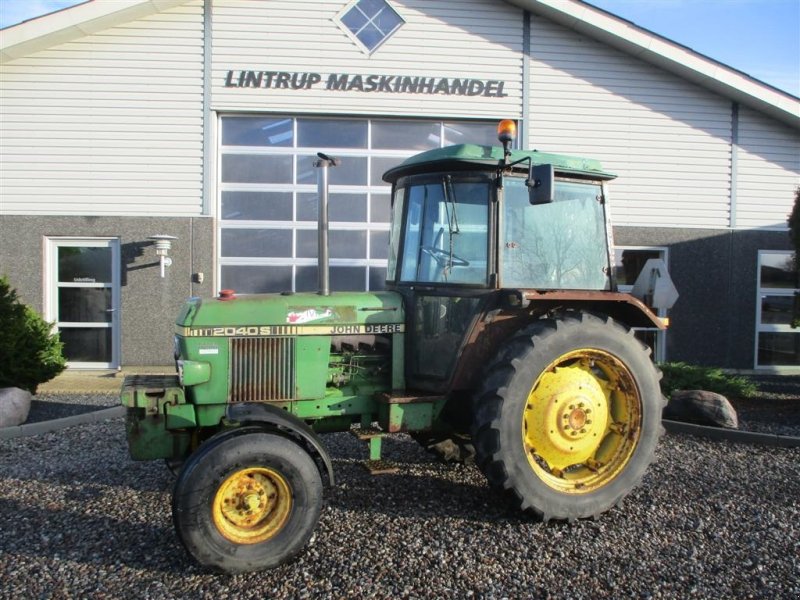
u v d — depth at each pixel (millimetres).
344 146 9742
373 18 9562
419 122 9844
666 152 10094
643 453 4141
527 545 3607
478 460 3918
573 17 9461
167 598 3043
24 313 7422
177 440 3910
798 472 4934
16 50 8953
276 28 9430
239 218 9617
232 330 3910
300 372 4012
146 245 9352
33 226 9258
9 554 3504
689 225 10172
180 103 9375
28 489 4531
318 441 3527
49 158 9281
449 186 4160
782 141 10250
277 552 3303
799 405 7336
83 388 8195
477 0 9695
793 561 3434
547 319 4051
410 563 3373
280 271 9680
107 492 4465
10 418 6289
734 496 4406
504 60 9766
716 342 10195
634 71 9969
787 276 10320
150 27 9289
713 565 3383
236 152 9586
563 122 9906
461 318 4051
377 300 4230
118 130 9320
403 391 4184
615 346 4070
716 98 10117
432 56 9664
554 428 4016
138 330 9359
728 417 6180
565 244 4301
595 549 3568
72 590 3115
